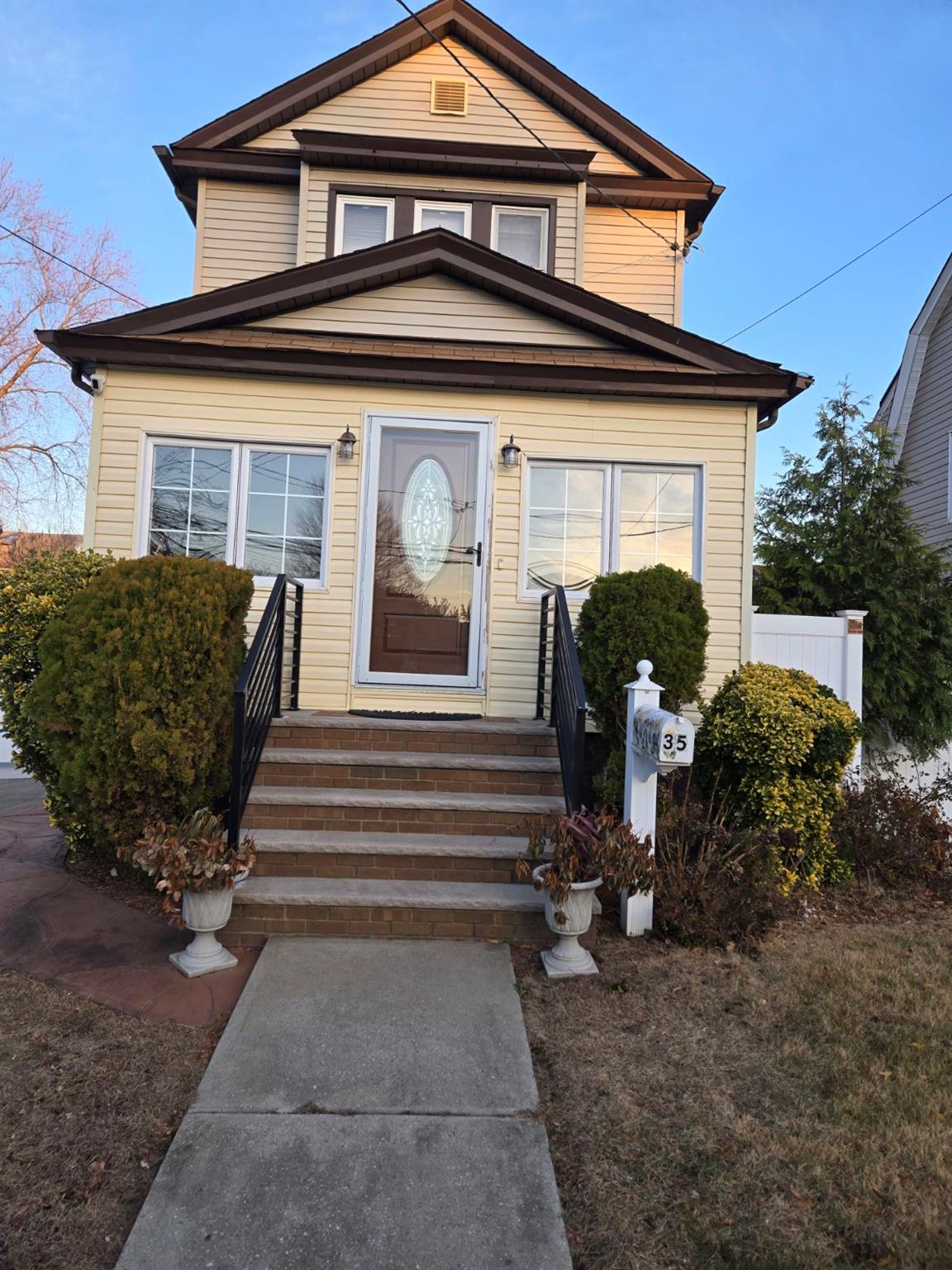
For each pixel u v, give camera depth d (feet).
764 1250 7.16
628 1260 7.06
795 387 20.79
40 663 15.53
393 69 29.25
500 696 20.67
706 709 18.31
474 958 12.82
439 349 21.65
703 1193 7.87
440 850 14.38
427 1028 10.71
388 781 16.46
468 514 21.02
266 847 14.28
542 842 13.14
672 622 16.78
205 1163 8.07
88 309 72.95
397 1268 6.88
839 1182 8.04
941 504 43.62
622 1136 8.70
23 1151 8.24
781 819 16.66
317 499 20.90
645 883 12.65
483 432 21.01
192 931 13.42
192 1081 9.55
